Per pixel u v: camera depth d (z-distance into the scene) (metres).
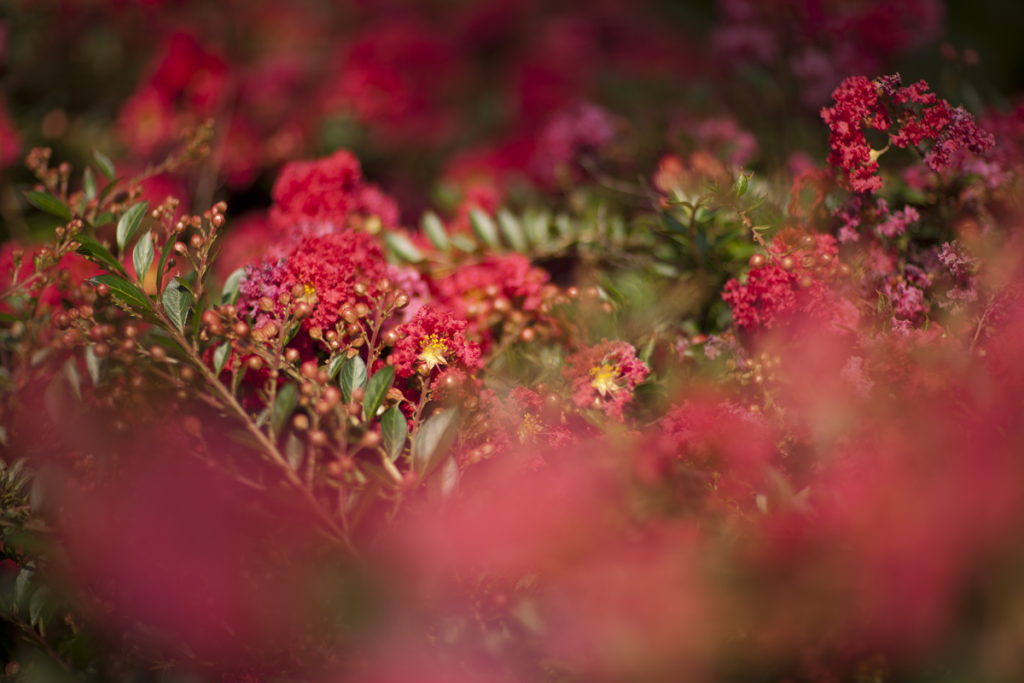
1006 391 0.91
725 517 0.90
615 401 0.95
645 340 0.99
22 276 1.07
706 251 1.02
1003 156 0.98
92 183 1.05
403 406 0.95
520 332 1.00
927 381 0.91
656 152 1.19
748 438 0.92
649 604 0.89
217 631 0.93
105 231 1.13
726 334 0.98
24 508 0.94
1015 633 0.89
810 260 0.95
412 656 0.91
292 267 0.95
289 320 0.94
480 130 1.85
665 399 0.96
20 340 1.02
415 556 0.91
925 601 0.89
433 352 0.94
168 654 0.93
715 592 0.89
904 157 1.08
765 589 0.89
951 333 0.94
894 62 1.25
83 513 0.94
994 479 0.90
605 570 0.90
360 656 0.92
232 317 0.91
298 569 0.93
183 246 0.93
